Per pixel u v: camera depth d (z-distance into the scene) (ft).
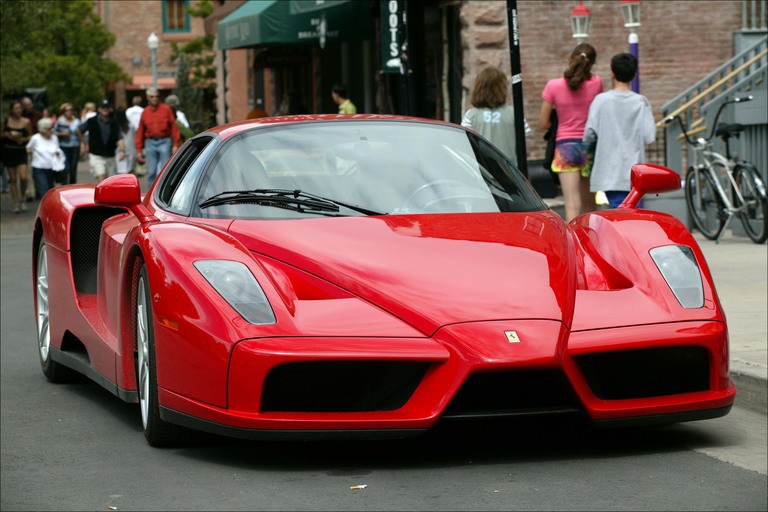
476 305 14.97
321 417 14.65
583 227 17.92
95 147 71.46
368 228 16.61
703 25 60.85
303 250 15.92
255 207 17.33
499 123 33.24
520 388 14.84
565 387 14.78
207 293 15.17
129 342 17.71
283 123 19.26
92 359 19.88
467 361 14.38
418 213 17.48
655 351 15.38
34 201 82.17
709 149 42.47
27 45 79.77
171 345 15.44
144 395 16.97
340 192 17.71
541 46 58.80
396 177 18.08
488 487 14.28
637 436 16.93
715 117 43.37
